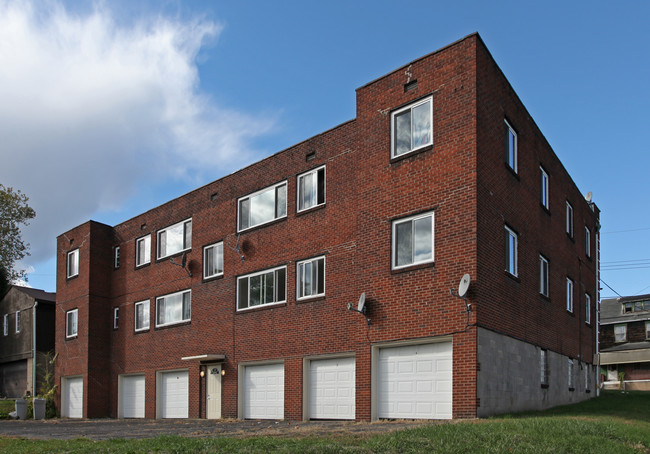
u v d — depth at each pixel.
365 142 18.58
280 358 21.05
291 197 21.77
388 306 17.09
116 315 30.36
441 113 16.84
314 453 10.08
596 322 27.83
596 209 29.95
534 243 19.92
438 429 11.59
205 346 24.36
